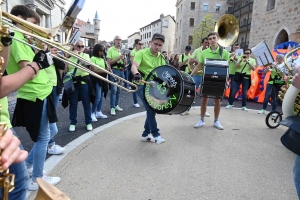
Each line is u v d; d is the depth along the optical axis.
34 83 2.27
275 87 6.11
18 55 1.97
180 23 43.25
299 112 1.74
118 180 2.73
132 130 4.64
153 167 3.08
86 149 3.60
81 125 4.96
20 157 0.95
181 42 41.44
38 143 2.45
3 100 1.42
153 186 2.63
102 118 5.69
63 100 4.49
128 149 3.65
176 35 46.91
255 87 8.77
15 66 2.06
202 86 4.33
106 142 3.92
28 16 2.14
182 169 3.05
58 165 3.04
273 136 4.54
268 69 6.10
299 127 1.59
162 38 3.63
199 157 3.43
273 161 3.38
